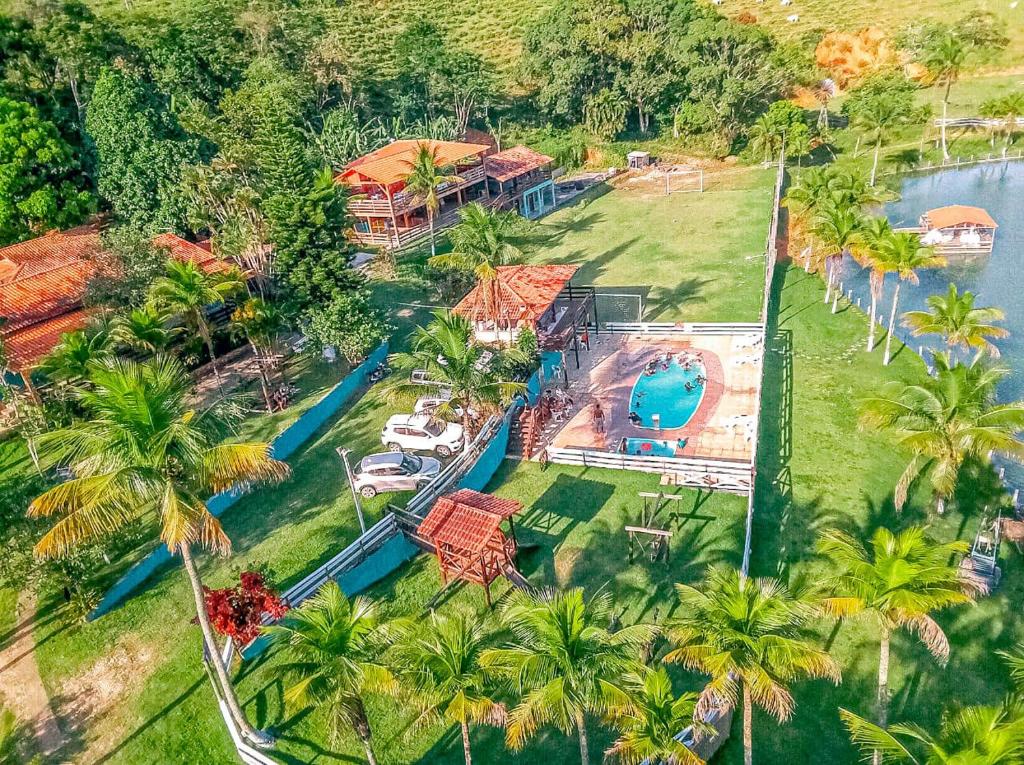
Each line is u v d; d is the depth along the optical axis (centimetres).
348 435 3778
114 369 1941
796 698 2280
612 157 9138
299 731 2211
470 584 2766
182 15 8338
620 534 2961
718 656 1630
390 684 1648
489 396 3114
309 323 4388
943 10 11625
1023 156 8162
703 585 2650
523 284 4231
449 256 4406
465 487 3209
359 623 1747
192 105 6209
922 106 8756
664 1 9875
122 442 1791
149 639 2584
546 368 4209
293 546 2972
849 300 5053
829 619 2552
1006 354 4350
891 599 1722
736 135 9094
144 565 2870
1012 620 2536
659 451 3450
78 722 2297
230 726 2195
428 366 3098
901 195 7475
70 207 5319
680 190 7988
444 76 9250
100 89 5462
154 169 5388
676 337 4612
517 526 3066
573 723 2195
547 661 1686
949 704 2244
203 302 3909
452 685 1708
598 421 3669
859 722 1602
